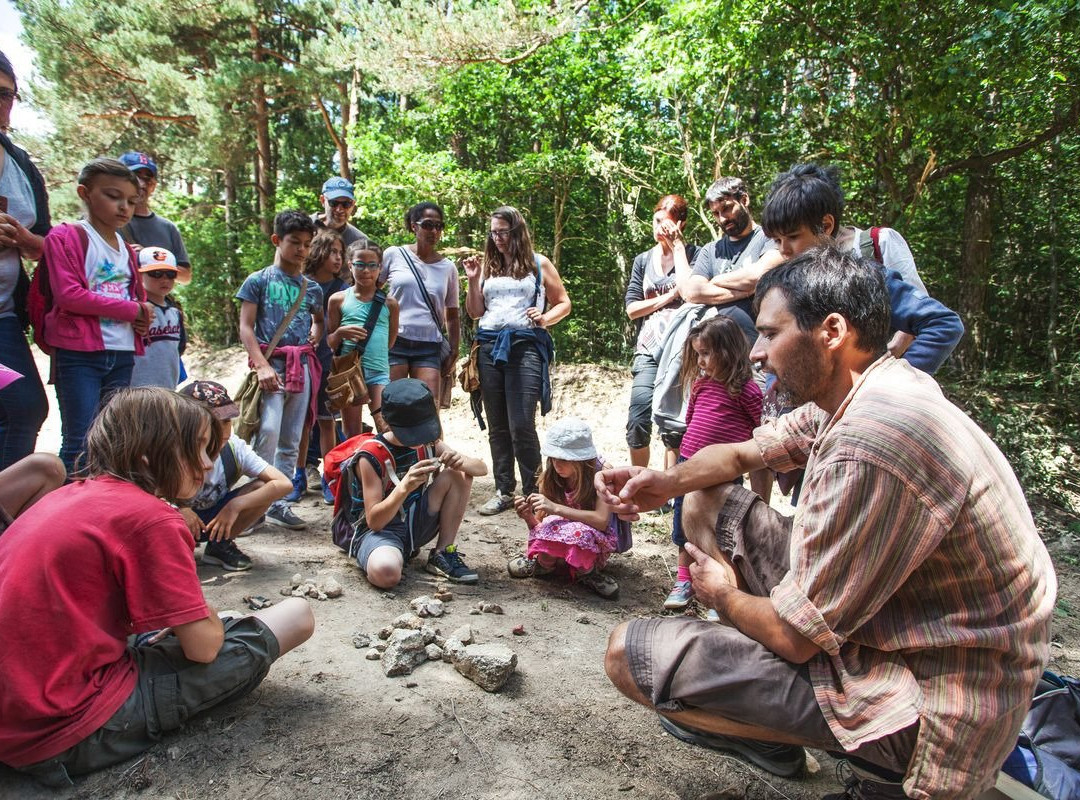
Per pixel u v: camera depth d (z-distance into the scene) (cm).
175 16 1510
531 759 231
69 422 349
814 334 181
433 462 342
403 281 504
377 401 482
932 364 279
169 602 207
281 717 241
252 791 208
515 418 477
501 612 337
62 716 200
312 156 1923
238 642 233
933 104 704
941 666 170
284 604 251
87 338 346
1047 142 878
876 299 180
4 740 193
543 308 477
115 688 209
